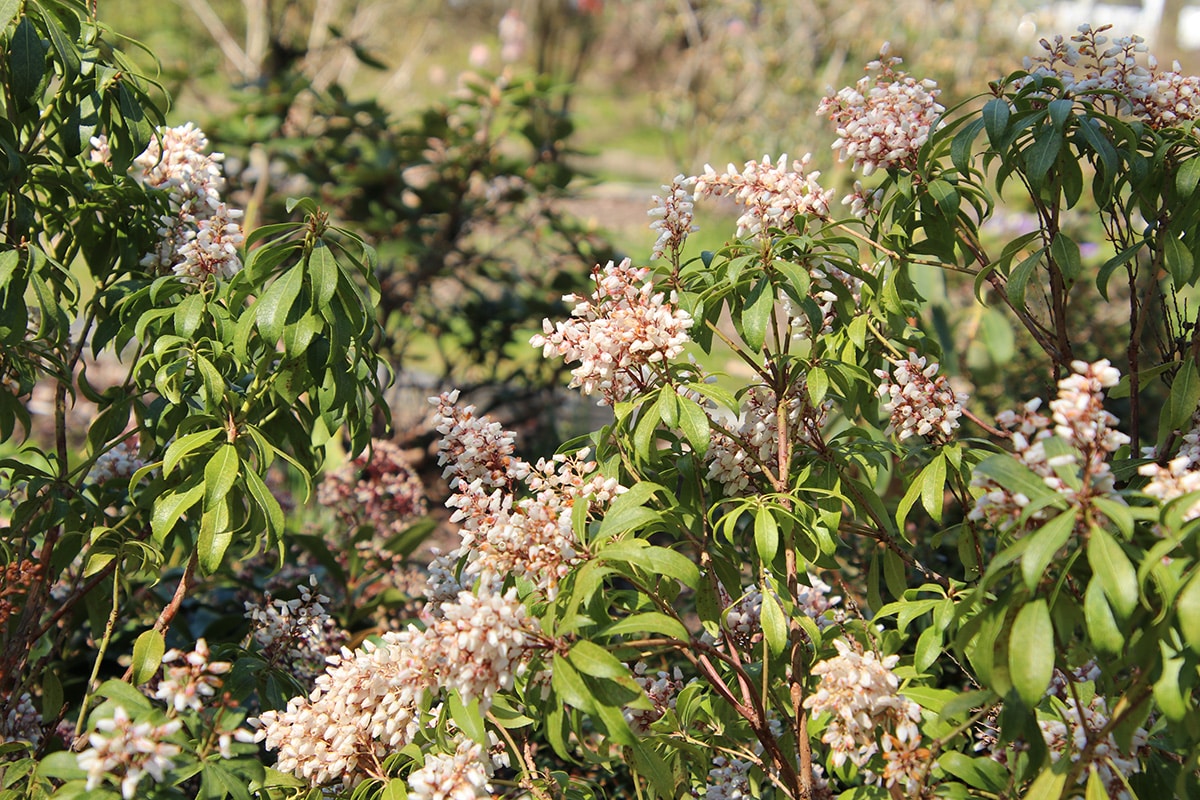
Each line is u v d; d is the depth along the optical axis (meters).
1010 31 4.08
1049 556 1.03
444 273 2.62
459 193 2.63
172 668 1.13
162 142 1.38
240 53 3.32
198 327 1.30
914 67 3.86
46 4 1.33
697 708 1.24
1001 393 2.12
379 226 2.48
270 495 1.24
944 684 1.49
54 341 1.39
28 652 1.36
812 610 1.30
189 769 1.14
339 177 2.54
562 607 1.15
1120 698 1.11
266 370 1.28
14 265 1.29
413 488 1.90
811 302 1.23
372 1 4.27
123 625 1.59
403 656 1.18
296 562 1.82
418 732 1.21
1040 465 1.08
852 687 1.12
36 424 2.66
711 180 1.27
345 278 1.25
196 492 1.24
